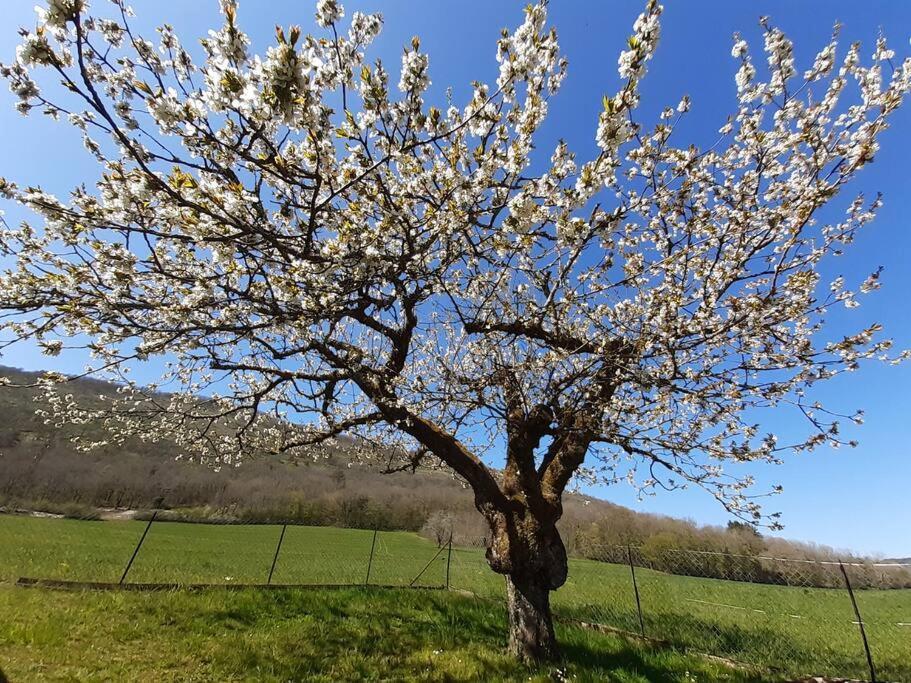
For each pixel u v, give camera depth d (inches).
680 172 219.9
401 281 191.8
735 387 217.9
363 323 263.3
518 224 155.7
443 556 834.2
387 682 219.9
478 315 233.9
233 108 119.5
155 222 166.7
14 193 142.3
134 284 189.6
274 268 173.5
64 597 297.6
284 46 103.0
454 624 321.7
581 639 299.6
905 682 250.2
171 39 126.6
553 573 257.1
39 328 183.2
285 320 182.4
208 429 304.0
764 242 222.8
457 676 227.8
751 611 441.1
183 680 207.6
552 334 263.6
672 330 217.2
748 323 215.6
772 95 221.5
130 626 259.6
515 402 246.4
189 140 136.7
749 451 224.7
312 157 158.2
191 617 284.4
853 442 218.1
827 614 445.4
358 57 149.1
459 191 166.9
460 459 269.0
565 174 159.9
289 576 531.2
